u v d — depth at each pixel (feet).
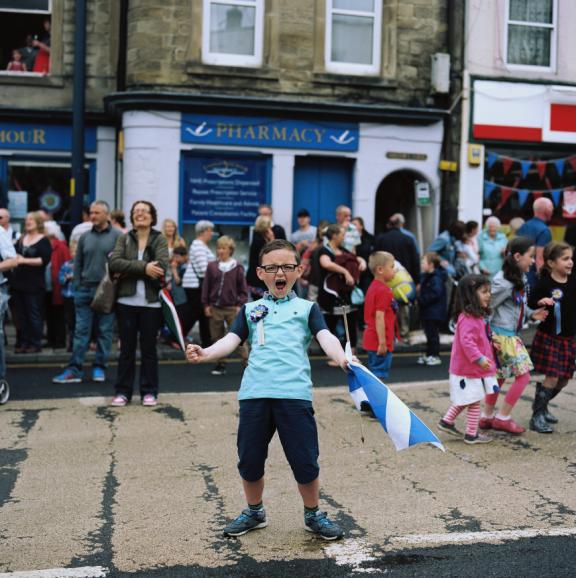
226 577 14.94
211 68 49.37
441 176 53.42
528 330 49.01
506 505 18.84
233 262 36.58
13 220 52.16
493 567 15.35
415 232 54.75
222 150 49.88
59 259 42.04
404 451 23.17
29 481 20.43
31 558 15.76
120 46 51.55
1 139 51.44
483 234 48.78
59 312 42.65
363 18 52.34
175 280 41.91
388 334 27.99
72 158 42.91
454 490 19.90
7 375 36.04
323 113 50.78
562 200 55.93
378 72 52.54
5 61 52.16
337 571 15.19
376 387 15.78
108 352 34.65
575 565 15.47
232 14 50.16
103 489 19.85
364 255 46.65
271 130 50.37
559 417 27.27
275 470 21.36
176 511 18.40
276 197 50.70
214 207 50.24
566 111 55.21
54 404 28.73
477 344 23.75
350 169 52.60
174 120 49.08
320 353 43.01
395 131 52.31
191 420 26.43
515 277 24.53
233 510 18.48
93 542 16.60
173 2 48.98
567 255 24.90
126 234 28.94
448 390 30.91
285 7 50.47
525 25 55.01
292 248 16.65
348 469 21.56
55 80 51.85
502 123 54.19
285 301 16.67
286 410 16.07
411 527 17.43
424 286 39.50
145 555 15.93
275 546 16.35
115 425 25.79
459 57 53.47
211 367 38.78
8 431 25.07
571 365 25.38
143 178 48.98
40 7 51.85
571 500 19.20
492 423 25.40
